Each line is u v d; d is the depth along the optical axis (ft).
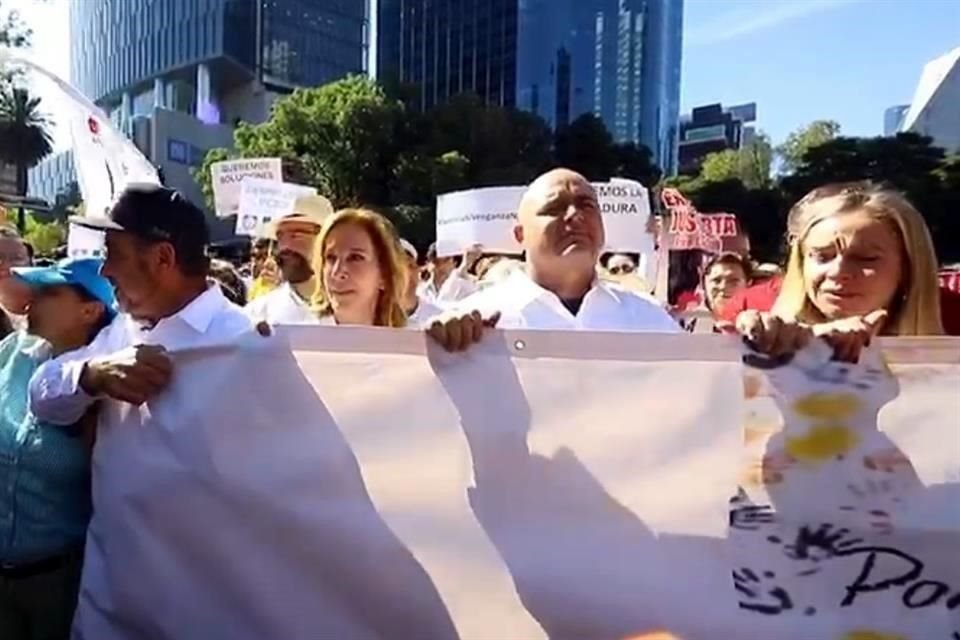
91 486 7.49
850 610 6.17
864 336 6.11
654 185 200.13
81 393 6.92
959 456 6.04
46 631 7.80
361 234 10.63
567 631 6.48
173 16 344.28
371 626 6.73
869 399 6.12
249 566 6.84
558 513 6.52
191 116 294.66
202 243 7.69
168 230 7.45
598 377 6.48
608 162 211.41
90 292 8.24
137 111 367.66
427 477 6.66
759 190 185.47
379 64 350.84
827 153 181.57
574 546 6.48
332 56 354.54
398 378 6.70
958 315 7.95
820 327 6.19
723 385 6.32
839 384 6.15
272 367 6.82
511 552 6.55
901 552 6.11
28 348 8.18
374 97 162.09
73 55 420.77
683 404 6.37
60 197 195.00
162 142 266.57
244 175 30.14
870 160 178.91
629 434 6.44
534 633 6.54
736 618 6.26
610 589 6.41
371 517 6.69
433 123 168.35
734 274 20.76
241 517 6.85
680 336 6.38
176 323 7.50
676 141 372.17
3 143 168.76
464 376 6.63
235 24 326.24
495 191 27.91
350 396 6.75
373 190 162.50
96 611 7.20
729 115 368.68
